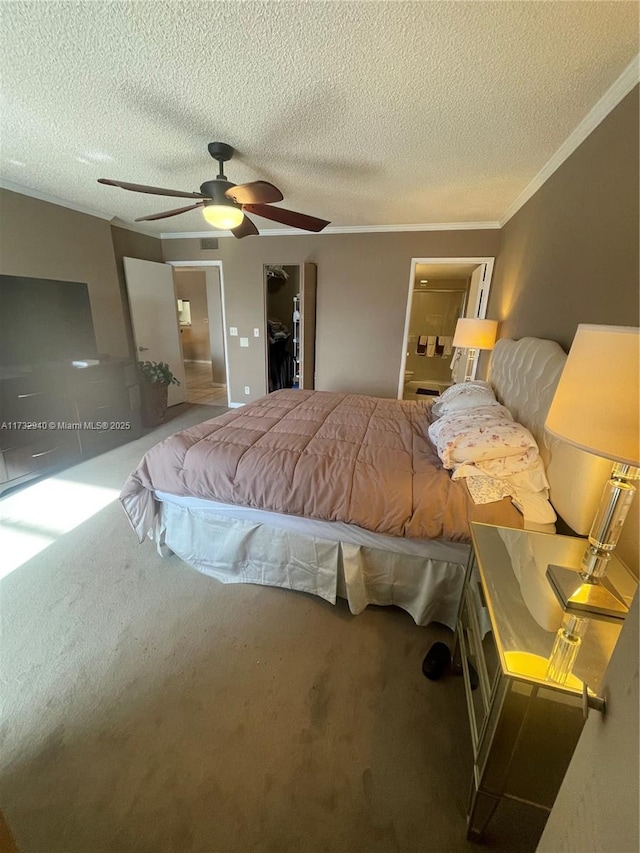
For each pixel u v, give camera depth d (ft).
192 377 24.75
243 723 4.02
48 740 3.81
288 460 5.55
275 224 13.43
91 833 3.16
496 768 2.89
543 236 7.47
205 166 8.14
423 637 5.17
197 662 4.71
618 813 1.65
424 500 4.88
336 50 4.42
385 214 11.35
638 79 4.37
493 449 5.10
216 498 5.72
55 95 5.48
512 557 3.81
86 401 10.81
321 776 3.57
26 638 5.00
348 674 4.60
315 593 5.82
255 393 16.42
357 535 5.30
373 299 13.75
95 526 7.62
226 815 3.28
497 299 11.41
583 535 4.17
